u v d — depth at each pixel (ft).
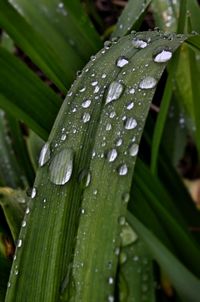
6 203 0.97
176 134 1.26
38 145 1.14
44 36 1.13
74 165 0.81
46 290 0.80
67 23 1.13
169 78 0.99
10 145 1.21
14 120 1.17
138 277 1.08
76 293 0.80
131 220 1.01
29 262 0.81
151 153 1.09
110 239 0.79
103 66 0.85
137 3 1.02
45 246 0.81
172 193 1.18
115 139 0.80
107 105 0.82
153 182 1.06
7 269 0.95
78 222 0.80
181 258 1.11
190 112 1.16
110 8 1.52
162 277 1.19
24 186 1.17
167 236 1.09
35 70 1.58
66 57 1.09
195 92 1.05
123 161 0.79
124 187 0.79
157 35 0.86
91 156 0.80
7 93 0.97
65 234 0.80
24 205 0.98
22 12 1.17
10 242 1.03
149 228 1.06
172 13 1.15
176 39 0.85
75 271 0.80
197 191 1.49
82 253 0.80
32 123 0.97
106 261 0.79
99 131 0.81
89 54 1.09
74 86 0.85
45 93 0.99
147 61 0.83
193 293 1.04
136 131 0.80
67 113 0.83
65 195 0.81
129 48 0.86
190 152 1.52
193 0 1.09
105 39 1.37
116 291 1.09
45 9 1.16
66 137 0.82
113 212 0.79
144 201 1.06
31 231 0.82
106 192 0.79
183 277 1.03
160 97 1.41
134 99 0.81
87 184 0.80
